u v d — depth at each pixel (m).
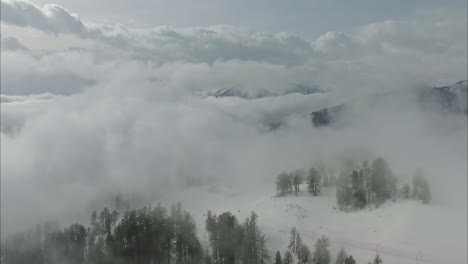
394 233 179.38
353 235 183.25
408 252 165.00
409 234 175.50
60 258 193.50
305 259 163.38
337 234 185.00
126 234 183.75
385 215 194.25
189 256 174.12
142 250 179.88
